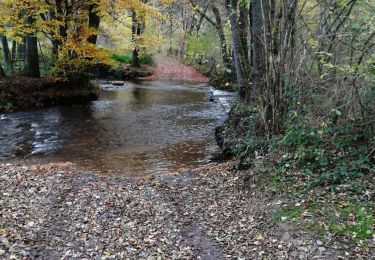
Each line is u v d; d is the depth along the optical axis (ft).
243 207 23.82
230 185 27.94
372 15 20.62
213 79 101.24
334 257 16.85
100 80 108.27
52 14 63.52
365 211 19.08
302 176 23.90
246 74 37.88
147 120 56.90
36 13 56.18
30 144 43.32
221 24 47.98
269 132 30.07
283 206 21.72
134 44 90.27
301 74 26.78
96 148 42.39
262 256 18.24
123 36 103.76
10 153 39.83
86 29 62.49
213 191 27.45
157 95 82.28
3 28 56.75
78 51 60.75
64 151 41.11
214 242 20.35
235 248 19.44
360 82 22.84
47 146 42.78
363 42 22.27
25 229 21.04
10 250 18.80
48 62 83.30
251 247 19.22
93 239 20.58
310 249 17.79
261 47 31.58
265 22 28.32
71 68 65.77
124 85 98.73
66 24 62.44
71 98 68.08
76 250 19.52
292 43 27.25
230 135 39.06
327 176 22.48
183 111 64.28
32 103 62.69
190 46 71.87
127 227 21.91
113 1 63.10
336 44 24.43
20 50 88.12
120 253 19.22
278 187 23.91
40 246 19.69
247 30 36.29
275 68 28.40
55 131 49.39
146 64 137.18
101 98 75.46
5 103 59.52
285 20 26.84
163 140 45.85
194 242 20.48
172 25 126.11
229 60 50.88
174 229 21.86
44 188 26.84
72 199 25.49
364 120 23.36
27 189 26.40
